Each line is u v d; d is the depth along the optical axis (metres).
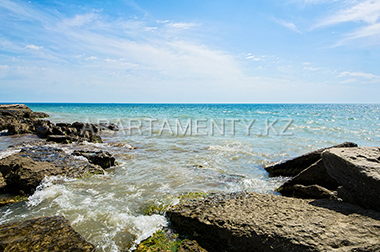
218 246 3.95
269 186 7.33
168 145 13.36
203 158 10.47
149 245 4.10
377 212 3.91
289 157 10.79
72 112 46.91
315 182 6.63
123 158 10.30
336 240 3.25
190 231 4.41
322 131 19.75
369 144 14.56
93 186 6.81
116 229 4.56
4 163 7.20
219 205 4.87
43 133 15.88
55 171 7.16
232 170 8.93
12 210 5.34
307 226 3.62
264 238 3.56
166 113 43.62
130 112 47.09
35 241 3.49
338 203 4.53
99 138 14.70
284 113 45.88
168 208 5.38
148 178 7.67
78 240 3.62
